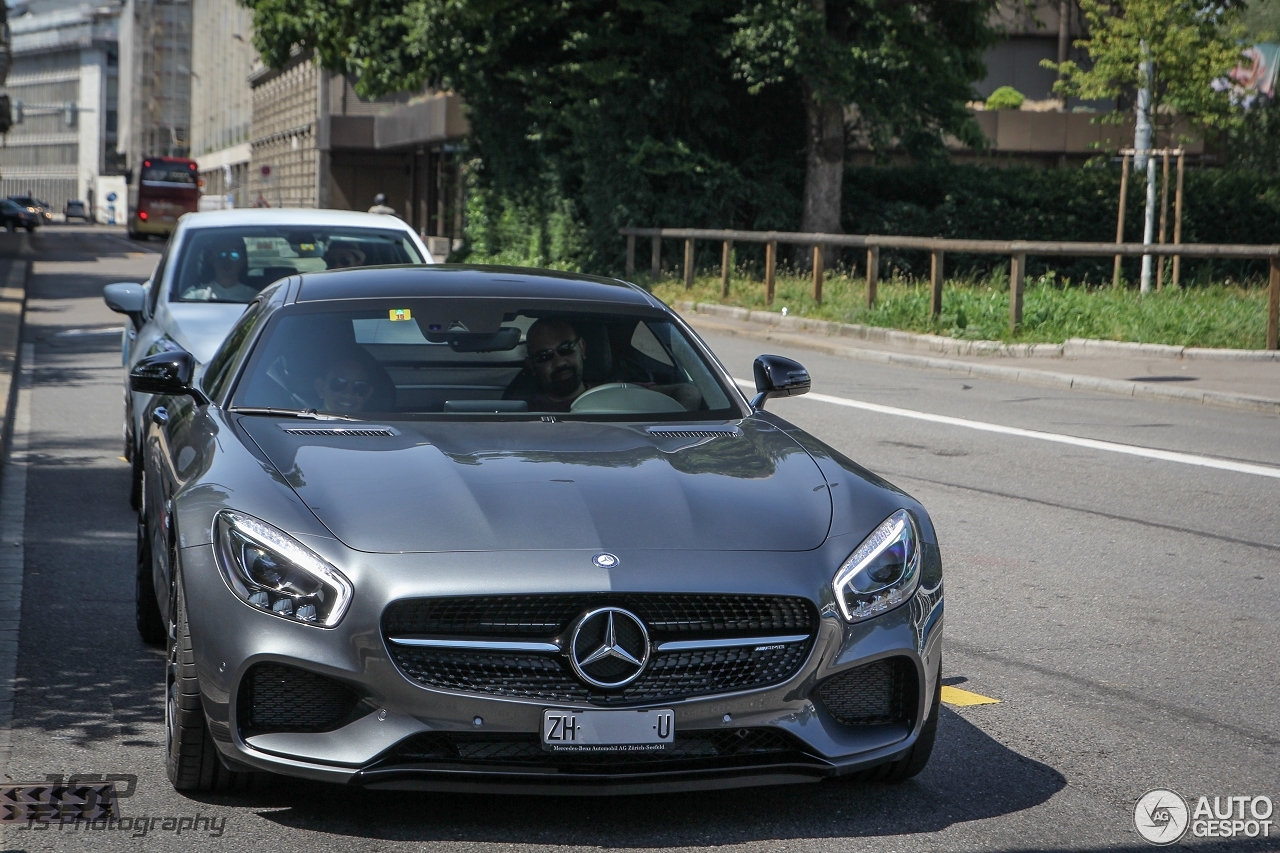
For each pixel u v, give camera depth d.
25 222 92.50
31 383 16.83
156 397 7.23
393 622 4.35
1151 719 5.90
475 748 4.41
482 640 4.36
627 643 4.39
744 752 4.54
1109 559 8.88
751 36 29.73
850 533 4.80
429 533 4.50
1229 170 34.78
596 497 4.76
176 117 159.75
